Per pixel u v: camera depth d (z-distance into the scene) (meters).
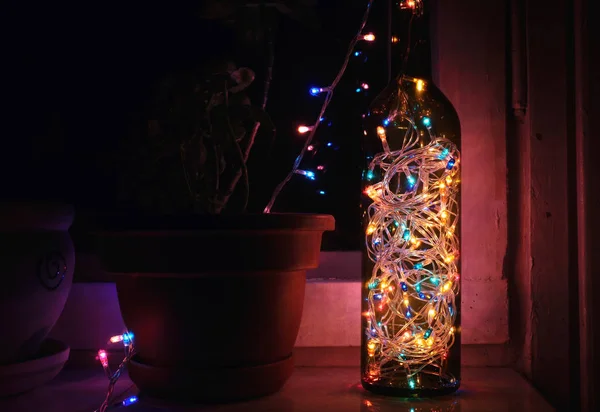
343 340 0.68
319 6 0.74
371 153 0.65
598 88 0.65
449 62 0.68
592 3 0.65
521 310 0.68
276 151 0.73
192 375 0.54
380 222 0.60
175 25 0.73
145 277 0.54
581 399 0.66
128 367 0.57
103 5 0.73
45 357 0.56
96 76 0.73
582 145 0.65
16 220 0.53
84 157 0.72
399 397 0.58
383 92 0.64
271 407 0.56
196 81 0.58
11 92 0.72
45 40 0.73
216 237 0.53
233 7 0.66
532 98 0.67
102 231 0.54
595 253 0.65
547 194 0.67
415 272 0.59
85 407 0.56
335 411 0.55
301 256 0.56
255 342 0.54
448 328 0.60
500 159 0.68
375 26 0.74
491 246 0.68
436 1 0.68
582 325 0.66
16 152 0.72
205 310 0.53
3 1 0.71
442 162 0.59
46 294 0.55
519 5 0.67
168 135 0.58
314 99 0.74
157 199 0.61
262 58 0.69
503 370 0.66
